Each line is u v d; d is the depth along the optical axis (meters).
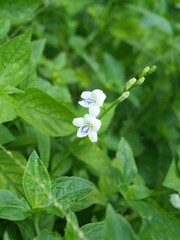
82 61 0.58
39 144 0.32
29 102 0.30
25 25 0.49
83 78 0.53
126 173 0.35
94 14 0.60
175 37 0.63
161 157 0.54
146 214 0.31
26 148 0.37
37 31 0.51
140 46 0.60
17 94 0.30
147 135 0.56
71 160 0.38
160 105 0.58
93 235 0.27
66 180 0.28
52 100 0.30
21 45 0.29
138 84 0.30
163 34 0.63
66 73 0.47
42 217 0.30
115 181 0.37
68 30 0.57
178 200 0.37
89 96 0.30
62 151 0.38
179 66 0.60
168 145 0.54
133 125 0.55
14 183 0.30
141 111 0.57
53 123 0.30
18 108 0.29
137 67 0.60
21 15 0.42
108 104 0.34
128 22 0.59
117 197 0.37
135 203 0.32
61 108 0.30
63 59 0.48
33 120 0.30
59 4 0.55
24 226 0.28
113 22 0.60
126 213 0.39
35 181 0.27
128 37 0.60
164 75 0.60
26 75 0.33
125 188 0.33
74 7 0.56
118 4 0.61
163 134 0.54
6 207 0.26
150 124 0.56
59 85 0.46
